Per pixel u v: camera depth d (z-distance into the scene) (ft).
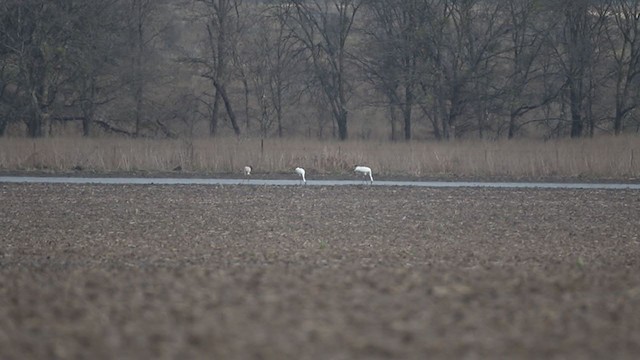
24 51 280.31
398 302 73.67
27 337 63.57
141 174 204.54
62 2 279.49
